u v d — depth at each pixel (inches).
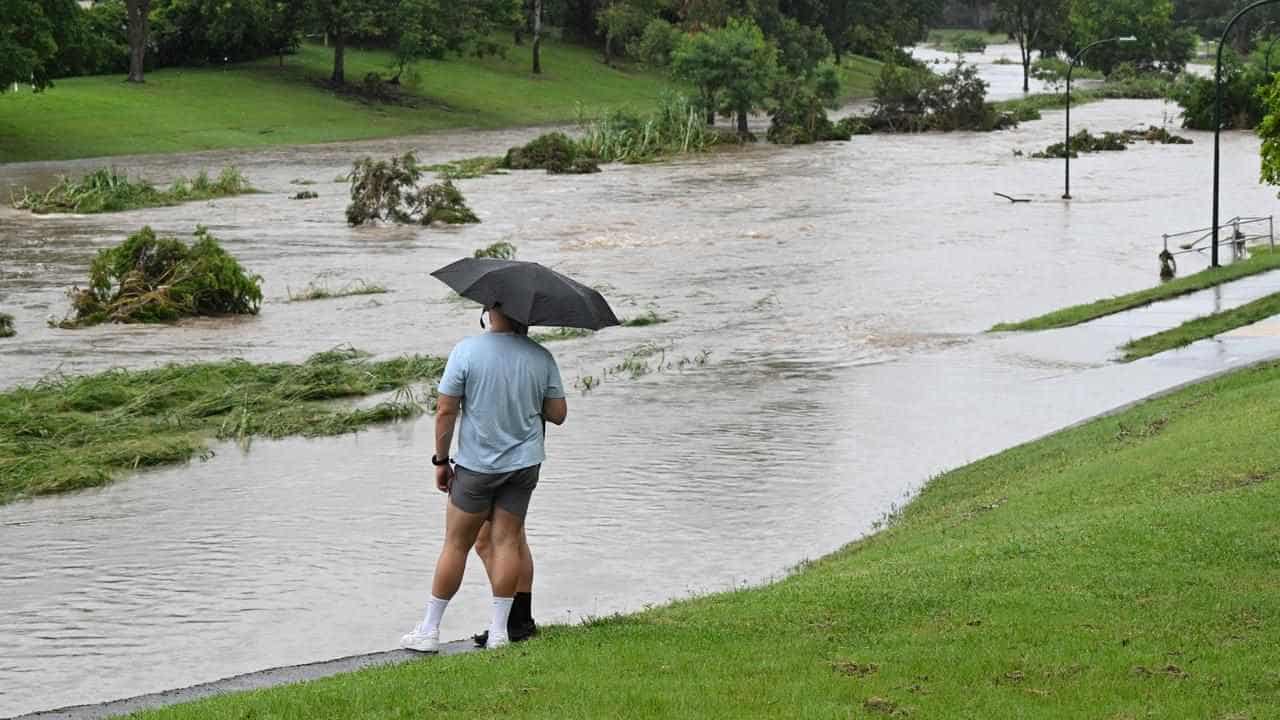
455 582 899.4
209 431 2058.3
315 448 1952.5
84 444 1942.7
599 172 6732.3
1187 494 1299.2
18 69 6752.0
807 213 5039.4
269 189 5900.6
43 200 5201.8
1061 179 6195.9
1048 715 706.2
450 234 4537.4
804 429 2010.3
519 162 6801.2
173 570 1379.2
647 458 1840.6
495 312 880.3
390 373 2460.6
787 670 790.5
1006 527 1280.8
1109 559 1033.5
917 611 920.9
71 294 3120.1
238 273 3154.5
